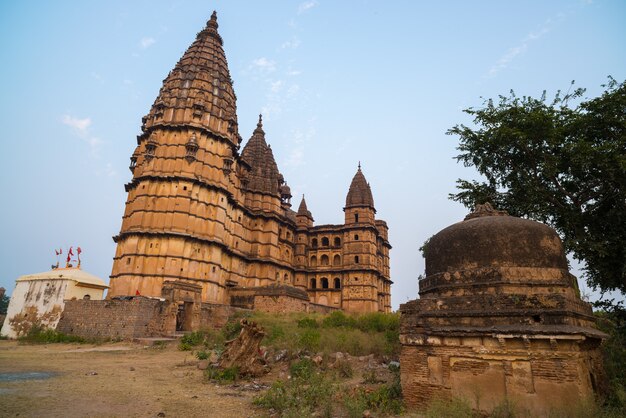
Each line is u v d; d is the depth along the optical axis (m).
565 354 8.70
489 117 19.30
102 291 35.47
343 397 11.02
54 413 9.65
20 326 32.28
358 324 27.09
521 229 10.72
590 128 17.92
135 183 43.81
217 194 45.31
